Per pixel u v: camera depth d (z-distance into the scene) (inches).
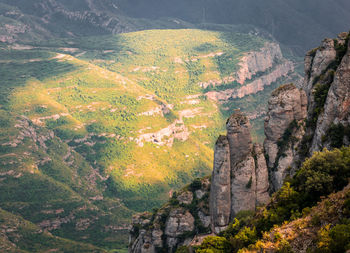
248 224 2532.0
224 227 3459.6
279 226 2050.9
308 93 3297.2
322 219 1749.5
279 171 3312.0
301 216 1984.5
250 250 1931.6
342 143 2448.3
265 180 3395.7
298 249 1721.2
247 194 3388.3
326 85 2935.5
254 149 3462.1
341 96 2488.9
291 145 3272.6
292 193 2196.1
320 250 1584.6
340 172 2087.8
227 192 3432.6
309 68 3476.9
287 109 3316.9
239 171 3403.1
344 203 1726.1
